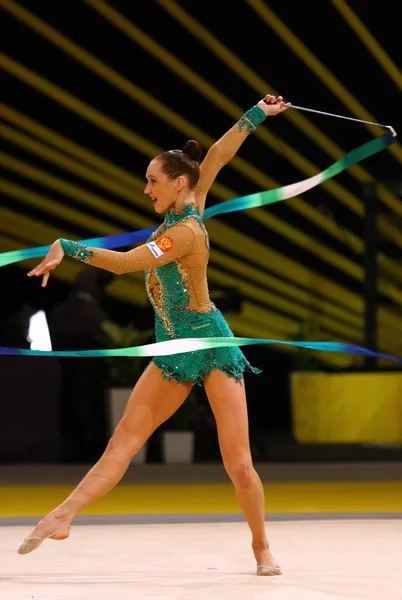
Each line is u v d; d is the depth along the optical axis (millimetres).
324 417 23250
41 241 26625
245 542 11336
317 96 26406
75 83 25953
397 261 28625
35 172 26406
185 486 17219
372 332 24828
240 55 26031
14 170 26281
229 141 9938
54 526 8945
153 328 22266
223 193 27188
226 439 9219
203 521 13008
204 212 10398
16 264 26188
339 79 26250
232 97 26281
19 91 25797
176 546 11062
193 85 26156
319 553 10555
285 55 26047
